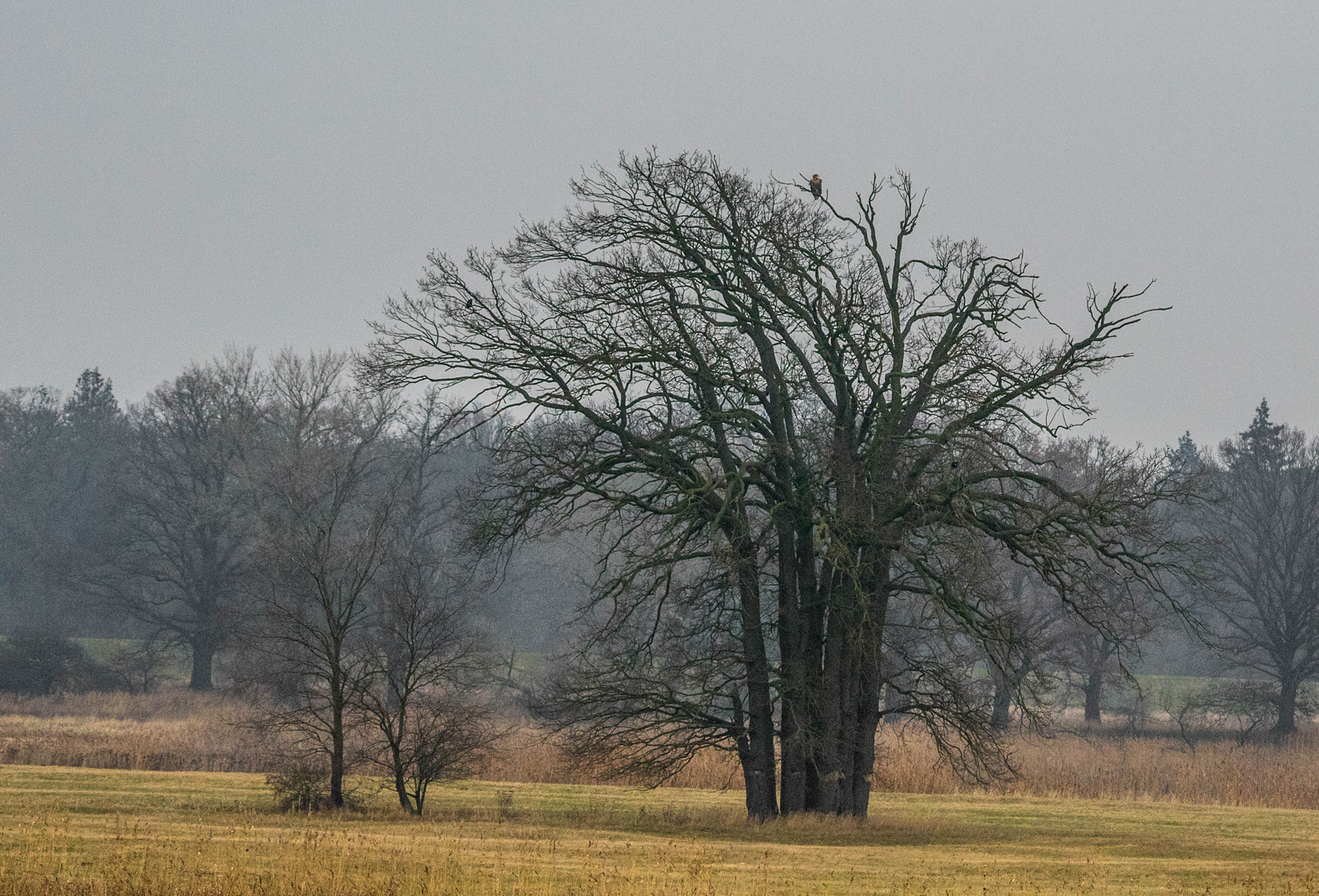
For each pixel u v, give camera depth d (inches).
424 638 4281.5
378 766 4173.2
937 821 4114.2
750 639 4146.2
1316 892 2518.5
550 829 3521.2
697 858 2800.2
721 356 3914.9
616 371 3880.4
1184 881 2650.1
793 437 4042.8
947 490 3752.5
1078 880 2637.8
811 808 4057.6
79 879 2158.0
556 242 4124.0
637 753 4249.5
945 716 4205.2
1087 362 3767.2
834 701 4030.5
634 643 4350.4
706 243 4055.1
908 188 4131.4
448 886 2222.0
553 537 4143.7
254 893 2101.4
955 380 3939.5
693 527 3961.6
